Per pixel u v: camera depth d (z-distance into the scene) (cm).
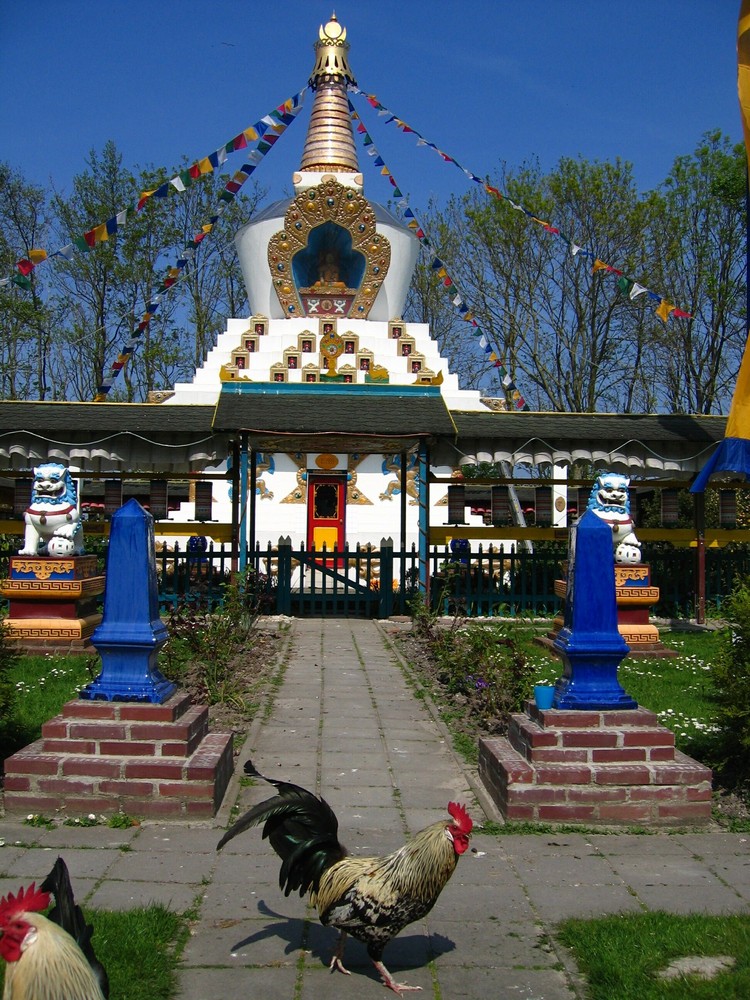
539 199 3644
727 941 580
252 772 602
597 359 3856
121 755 820
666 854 745
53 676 1356
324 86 3734
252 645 1602
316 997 536
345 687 1345
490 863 722
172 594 1964
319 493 3020
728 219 3391
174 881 679
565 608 918
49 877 425
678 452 1958
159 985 536
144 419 1900
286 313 3403
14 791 804
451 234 4578
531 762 820
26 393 4294
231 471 1958
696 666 1522
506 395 3912
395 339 3247
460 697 1263
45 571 1558
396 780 945
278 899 656
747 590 966
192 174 2064
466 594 1998
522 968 568
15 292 3944
